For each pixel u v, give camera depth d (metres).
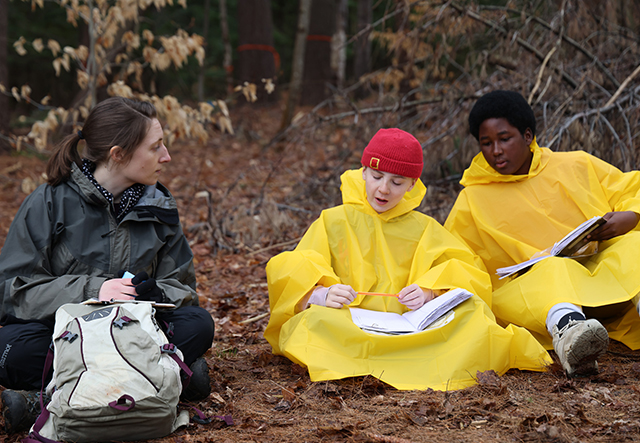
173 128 6.34
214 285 5.14
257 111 16.09
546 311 3.01
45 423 2.34
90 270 2.72
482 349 2.85
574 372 2.84
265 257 5.87
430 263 3.19
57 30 21.88
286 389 2.79
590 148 5.09
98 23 6.78
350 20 25.05
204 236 6.59
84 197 2.73
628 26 7.02
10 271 2.58
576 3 6.45
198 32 24.11
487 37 6.65
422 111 6.92
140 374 2.30
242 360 3.39
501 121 3.38
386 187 3.12
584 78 5.68
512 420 2.45
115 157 2.73
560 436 2.27
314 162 9.61
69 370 2.30
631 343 3.28
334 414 2.59
